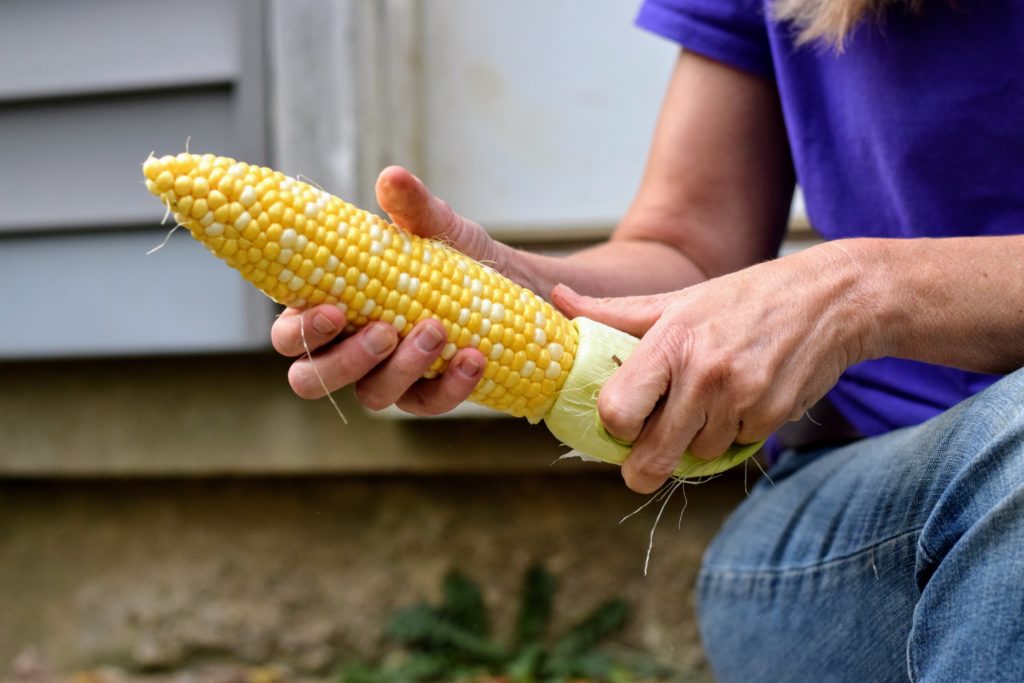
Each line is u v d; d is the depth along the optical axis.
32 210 3.22
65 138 3.20
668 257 1.87
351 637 3.24
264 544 3.30
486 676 3.08
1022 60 1.53
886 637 1.40
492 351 1.29
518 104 3.29
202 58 3.11
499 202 3.32
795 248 3.06
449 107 3.32
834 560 1.47
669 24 1.94
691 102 1.95
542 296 1.59
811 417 1.76
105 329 3.19
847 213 1.75
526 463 3.07
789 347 1.25
